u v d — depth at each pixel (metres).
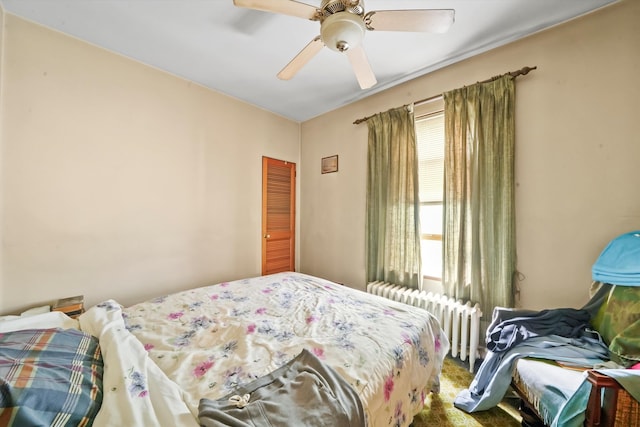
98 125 1.88
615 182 1.46
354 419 0.76
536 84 1.71
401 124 2.35
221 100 2.63
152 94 2.15
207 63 2.12
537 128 1.71
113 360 0.86
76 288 1.80
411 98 2.36
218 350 1.10
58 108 1.72
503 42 1.82
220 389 0.84
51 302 1.70
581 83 1.56
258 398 0.79
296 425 0.69
